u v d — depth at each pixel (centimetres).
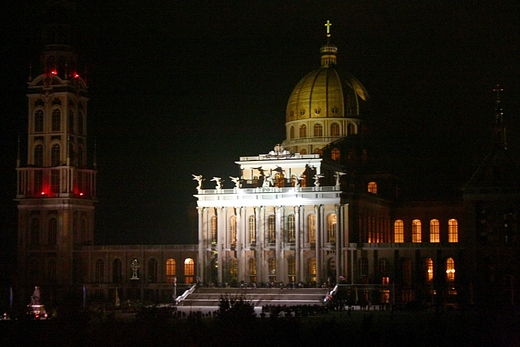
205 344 12575
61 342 12825
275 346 12531
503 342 12962
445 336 13388
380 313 19575
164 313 14100
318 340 12900
